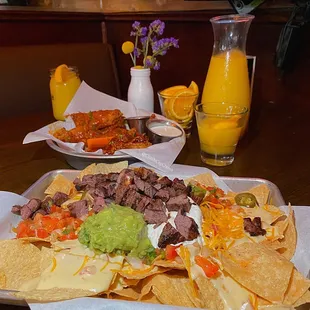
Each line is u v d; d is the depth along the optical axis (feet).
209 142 3.80
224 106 4.13
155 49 4.85
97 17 8.13
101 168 3.48
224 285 2.25
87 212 2.78
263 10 6.30
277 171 3.72
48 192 3.22
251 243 2.50
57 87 5.20
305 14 5.80
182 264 2.28
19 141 4.60
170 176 3.48
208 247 2.46
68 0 7.76
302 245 2.59
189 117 4.74
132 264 2.37
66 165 3.97
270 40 6.38
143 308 1.91
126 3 7.85
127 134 4.23
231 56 4.15
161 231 2.49
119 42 8.24
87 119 4.44
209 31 7.11
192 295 2.12
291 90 6.21
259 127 5.00
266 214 2.82
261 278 2.24
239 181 3.36
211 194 3.02
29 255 2.49
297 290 2.19
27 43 7.39
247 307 2.14
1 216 2.85
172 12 7.34
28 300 1.99
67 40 7.87
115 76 7.79
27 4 7.25
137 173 3.10
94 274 2.20
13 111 6.71
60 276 2.19
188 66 7.61
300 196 3.25
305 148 4.27
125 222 2.40
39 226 2.69
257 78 6.57
